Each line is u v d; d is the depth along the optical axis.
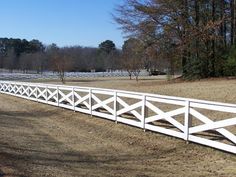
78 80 59.69
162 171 9.81
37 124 17.67
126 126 14.98
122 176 9.42
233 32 33.22
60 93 22.27
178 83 28.34
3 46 148.75
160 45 33.56
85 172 9.67
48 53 117.06
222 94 18.42
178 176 9.36
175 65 35.53
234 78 27.94
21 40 150.88
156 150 11.88
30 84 27.98
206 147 11.23
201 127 11.25
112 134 14.36
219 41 33.00
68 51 117.88
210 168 9.77
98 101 17.44
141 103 14.04
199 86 22.84
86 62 115.06
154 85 28.98
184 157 10.90
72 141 13.66
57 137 14.41
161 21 33.22
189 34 32.12
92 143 13.27
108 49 128.62
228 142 11.09
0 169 9.20
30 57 122.19
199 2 32.41
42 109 22.86
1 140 13.32
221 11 33.12
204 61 32.53
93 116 17.84
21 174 8.99
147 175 9.51
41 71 106.88
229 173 9.27
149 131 13.73
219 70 32.41
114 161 10.89
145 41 33.94
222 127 10.55
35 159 10.87
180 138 12.26
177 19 32.59
